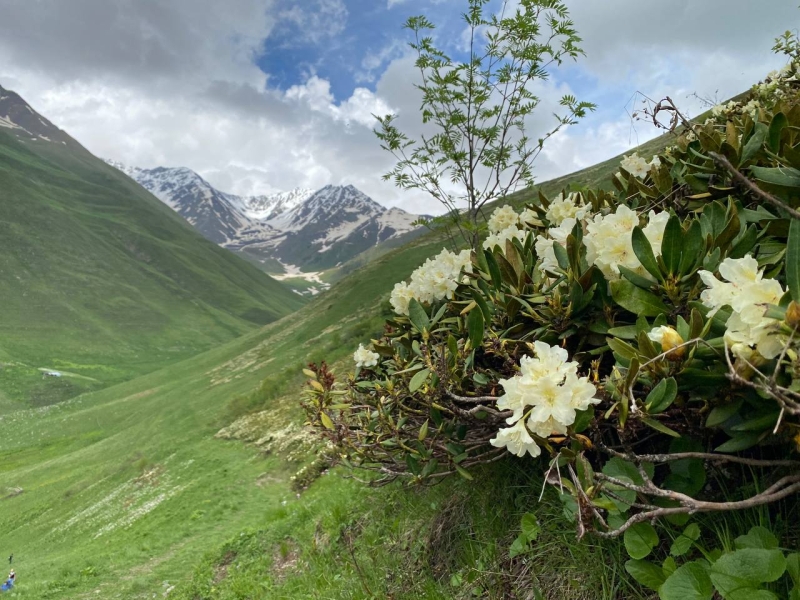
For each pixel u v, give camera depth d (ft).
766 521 4.80
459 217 16.33
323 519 20.20
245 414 129.59
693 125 8.20
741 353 3.94
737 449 4.32
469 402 7.90
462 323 8.54
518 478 8.36
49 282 474.90
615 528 5.40
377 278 214.69
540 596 6.54
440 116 16.57
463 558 9.01
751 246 5.45
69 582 57.41
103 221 638.53
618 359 5.45
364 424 9.99
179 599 24.93
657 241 5.93
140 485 108.17
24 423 244.01
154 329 479.82
